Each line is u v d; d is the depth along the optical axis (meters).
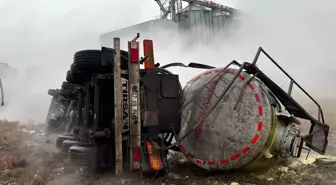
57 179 4.11
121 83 3.93
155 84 4.23
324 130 4.34
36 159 5.28
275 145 3.95
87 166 4.06
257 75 4.11
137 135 3.96
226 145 3.95
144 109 4.11
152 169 3.98
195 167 4.58
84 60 4.28
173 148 4.61
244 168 4.05
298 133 4.15
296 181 3.78
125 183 3.88
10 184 3.91
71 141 4.86
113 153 4.19
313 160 4.82
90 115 4.51
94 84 4.34
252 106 3.85
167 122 4.38
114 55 3.91
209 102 4.20
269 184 3.70
